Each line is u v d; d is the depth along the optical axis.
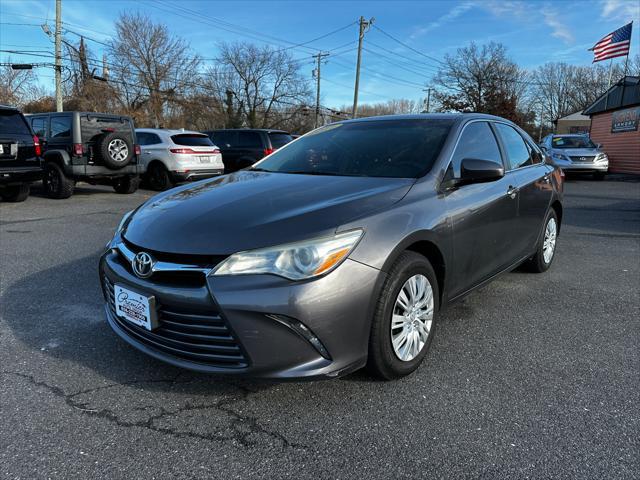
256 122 55.66
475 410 2.35
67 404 2.40
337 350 2.22
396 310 2.51
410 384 2.59
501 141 3.89
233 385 2.58
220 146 14.03
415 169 3.01
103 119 10.23
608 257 5.48
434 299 2.78
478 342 3.14
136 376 2.68
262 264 2.13
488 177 2.94
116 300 2.55
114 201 10.09
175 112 45.09
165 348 2.38
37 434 2.16
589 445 2.07
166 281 2.30
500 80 48.50
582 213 9.02
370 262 2.29
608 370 2.76
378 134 3.54
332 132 3.86
